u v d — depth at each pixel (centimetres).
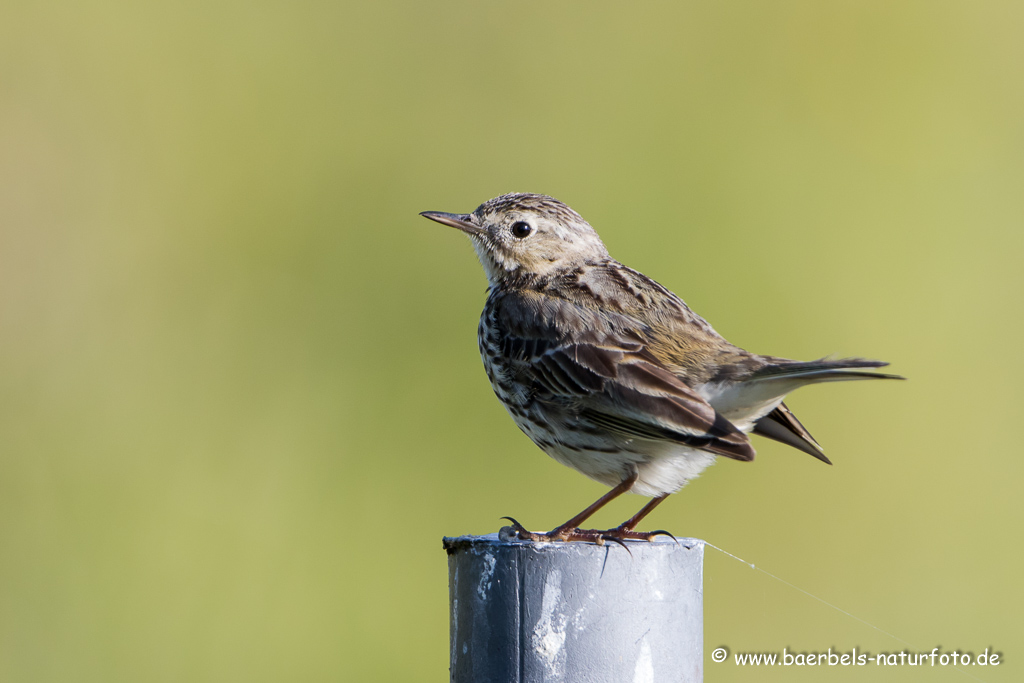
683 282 2159
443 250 2189
